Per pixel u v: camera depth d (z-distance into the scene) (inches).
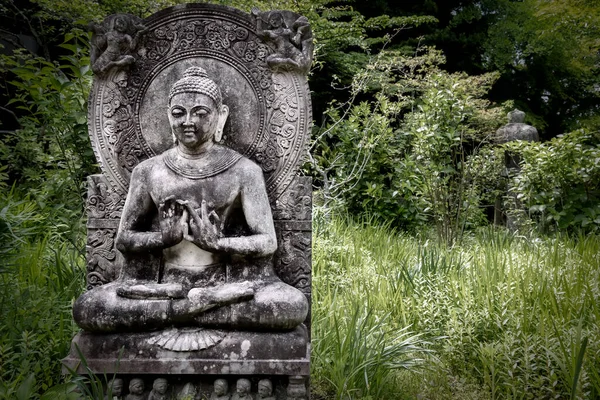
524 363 134.0
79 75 190.5
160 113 141.7
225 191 131.0
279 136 141.5
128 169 142.9
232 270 130.7
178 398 122.7
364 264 221.0
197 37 141.4
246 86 141.3
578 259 219.5
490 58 523.5
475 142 426.9
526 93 555.5
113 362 120.4
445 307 168.2
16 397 107.4
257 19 139.7
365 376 131.1
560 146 313.6
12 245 165.6
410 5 507.2
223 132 140.9
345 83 461.7
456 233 291.1
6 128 368.8
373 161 337.7
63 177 214.5
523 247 262.2
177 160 133.0
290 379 121.5
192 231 126.0
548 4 470.9
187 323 122.9
